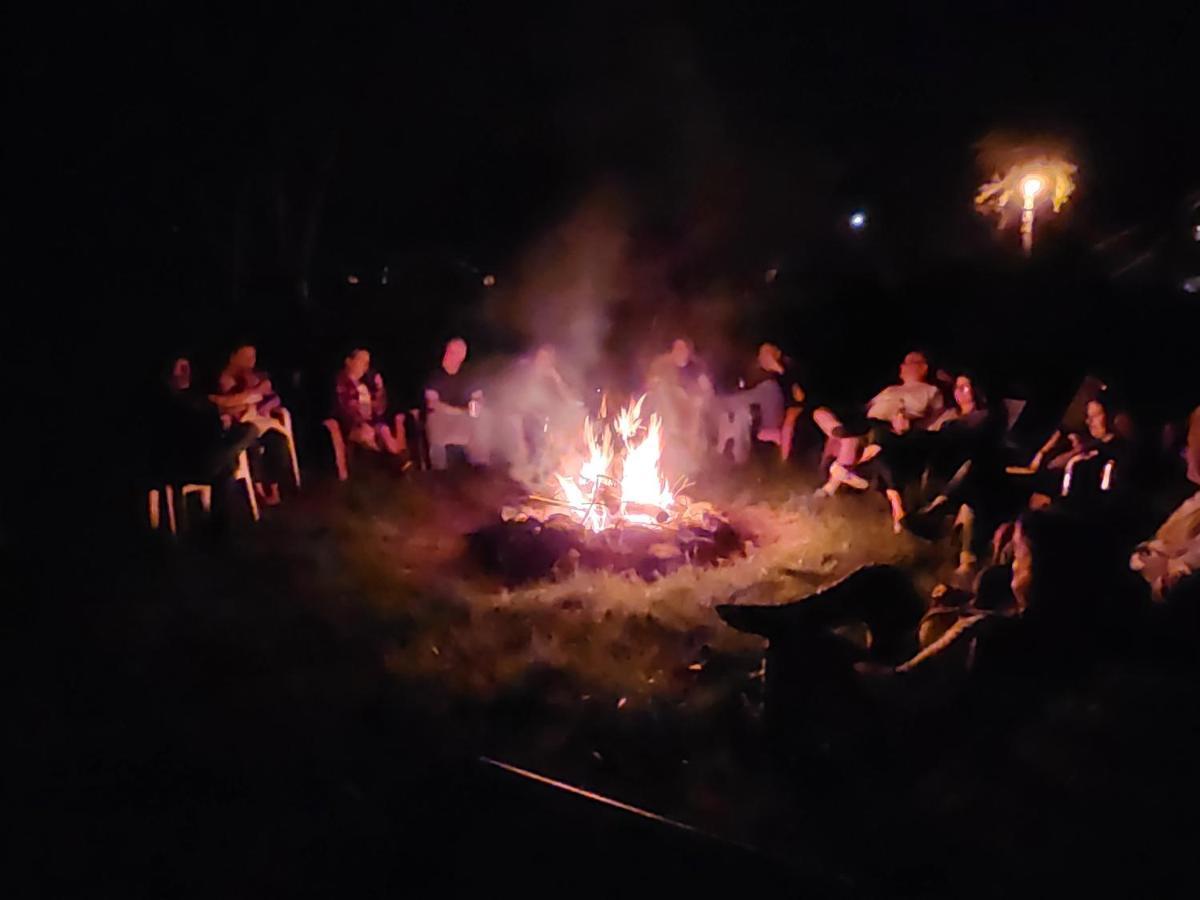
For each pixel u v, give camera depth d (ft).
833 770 16.35
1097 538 19.76
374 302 46.55
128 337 38.11
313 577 23.81
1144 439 26.00
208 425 25.88
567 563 24.08
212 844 14.85
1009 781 16.17
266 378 28.76
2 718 17.60
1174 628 19.31
